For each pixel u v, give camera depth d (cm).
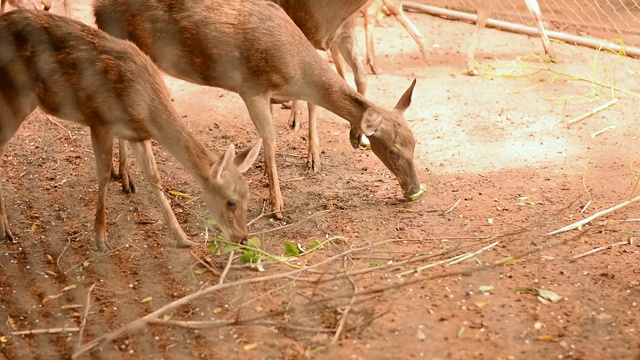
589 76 1195
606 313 673
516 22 1430
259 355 627
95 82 739
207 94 1155
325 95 846
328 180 930
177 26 833
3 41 744
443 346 634
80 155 977
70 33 748
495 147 997
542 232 804
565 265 746
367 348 631
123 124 750
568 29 1387
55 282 736
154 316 645
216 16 824
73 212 855
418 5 1483
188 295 692
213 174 725
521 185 904
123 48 753
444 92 1154
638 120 1056
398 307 682
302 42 840
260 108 841
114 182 918
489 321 664
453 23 1438
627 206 852
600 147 991
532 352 625
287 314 673
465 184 911
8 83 753
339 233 814
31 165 950
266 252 778
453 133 1034
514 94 1144
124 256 776
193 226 831
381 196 893
